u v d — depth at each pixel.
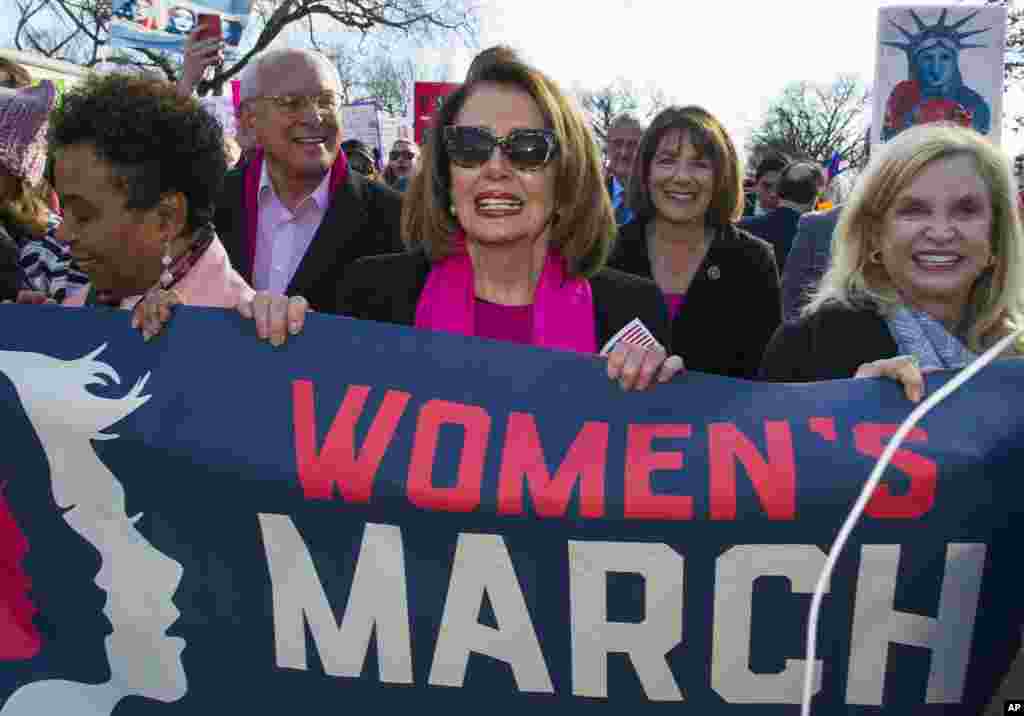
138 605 2.29
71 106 2.29
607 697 2.20
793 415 2.22
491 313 2.53
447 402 2.29
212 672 2.26
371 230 3.73
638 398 2.27
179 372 2.33
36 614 2.30
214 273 2.48
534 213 2.39
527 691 2.21
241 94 3.73
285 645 2.25
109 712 2.28
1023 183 6.46
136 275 2.42
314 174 3.69
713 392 2.26
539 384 2.30
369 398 2.29
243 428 2.28
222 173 2.45
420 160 2.62
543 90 2.39
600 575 2.19
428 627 2.22
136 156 2.25
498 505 2.20
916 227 2.35
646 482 2.19
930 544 2.12
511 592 2.21
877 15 6.74
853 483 2.13
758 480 2.16
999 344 1.75
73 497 2.30
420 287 2.59
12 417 2.31
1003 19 6.53
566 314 2.50
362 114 11.74
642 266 4.07
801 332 2.54
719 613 2.16
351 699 2.24
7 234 3.11
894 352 2.42
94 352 2.36
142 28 7.20
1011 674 2.13
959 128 2.44
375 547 2.22
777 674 2.16
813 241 5.22
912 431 2.15
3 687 2.27
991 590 2.14
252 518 2.26
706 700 2.18
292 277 3.71
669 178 3.92
